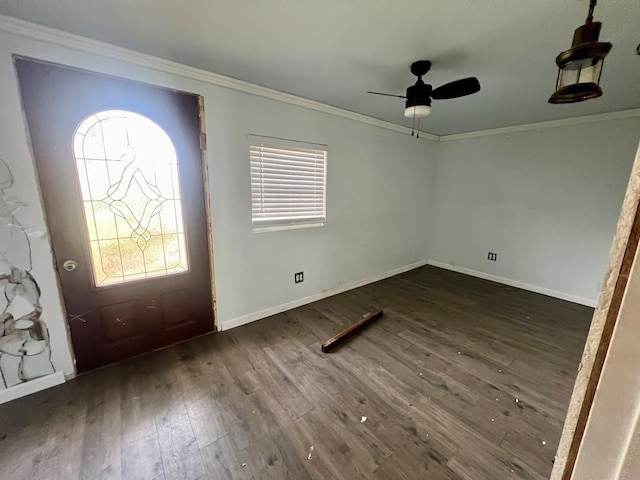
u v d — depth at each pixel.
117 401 1.75
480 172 4.16
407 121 3.61
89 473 1.33
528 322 2.87
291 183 2.89
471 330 2.70
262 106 2.53
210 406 1.73
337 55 1.88
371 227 3.84
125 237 2.05
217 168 2.37
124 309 2.11
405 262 4.57
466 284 4.00
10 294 1.69
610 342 0.36
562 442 0.45
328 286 3.49
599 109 2.91
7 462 1.37
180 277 2.33
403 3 1.35
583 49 1.15
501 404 1.78
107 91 1.83
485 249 4.22
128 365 2.10
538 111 3.02
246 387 1.90
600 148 3.11
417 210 4.53
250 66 2.06
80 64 1.72
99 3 1.36
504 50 1.78
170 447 1.46
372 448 1.47
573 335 2.62
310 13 1.44
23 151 1.63
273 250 2.88
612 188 3.08
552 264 3.57
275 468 1.37
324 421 1.63
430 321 2.88
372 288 3.82
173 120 2.10
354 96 2.70
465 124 3.68
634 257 0.32
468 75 2.15
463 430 1.58
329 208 3.27
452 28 1.56
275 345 2.40
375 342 2.47
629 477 0.35
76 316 1.92
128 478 1.31
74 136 1.77
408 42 1.70
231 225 2.53
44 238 1.75
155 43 1.74
